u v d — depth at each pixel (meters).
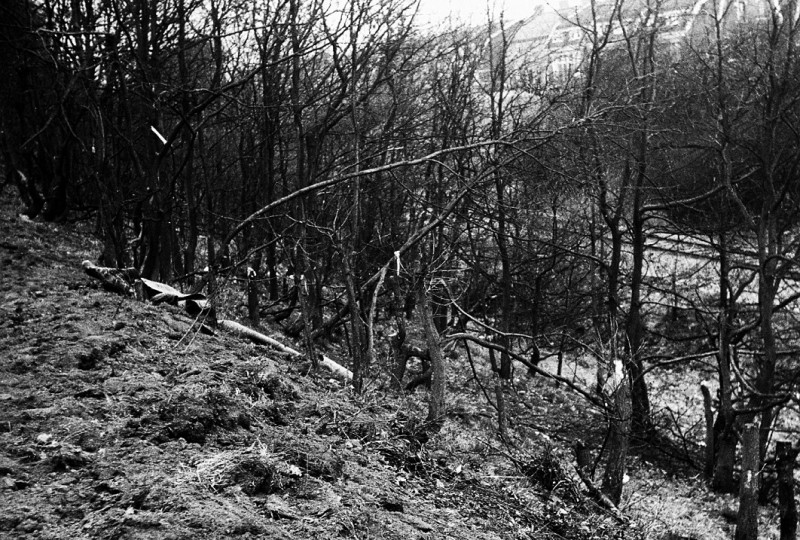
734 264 24.05
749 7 27.36
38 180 20.80
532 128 13.93
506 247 22.38
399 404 9.88
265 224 17.42
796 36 22.66
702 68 22.48
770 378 20.19
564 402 22.36
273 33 15.29
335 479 5.25
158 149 15.55
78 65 11.66
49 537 3.79
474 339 10.36
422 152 19.00
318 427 6.21
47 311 7.68
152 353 6.82
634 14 24.03
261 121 17.31
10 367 5.90
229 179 20.84
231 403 5.68
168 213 12.88
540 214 24.14
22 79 16.64
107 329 7.20
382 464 6.10
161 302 9.29
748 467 13.32
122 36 13.16
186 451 4.91
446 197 16.62
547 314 24.80
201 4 14.82
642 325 26.62
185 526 3.99
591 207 24.38
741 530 13.16
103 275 9.70
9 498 4.08
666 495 17.12
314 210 15.09
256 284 16.78
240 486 4.60
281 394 6.63
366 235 17.31
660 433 22.97
